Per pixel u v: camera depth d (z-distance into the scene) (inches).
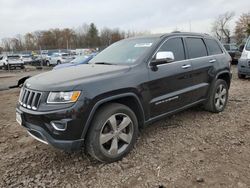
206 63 207.5
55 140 130.6
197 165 140.1
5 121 234.1
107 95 139.6
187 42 198.8
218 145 163.3
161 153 154.9
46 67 1233.4
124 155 150.5
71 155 157.8
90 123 136.3
